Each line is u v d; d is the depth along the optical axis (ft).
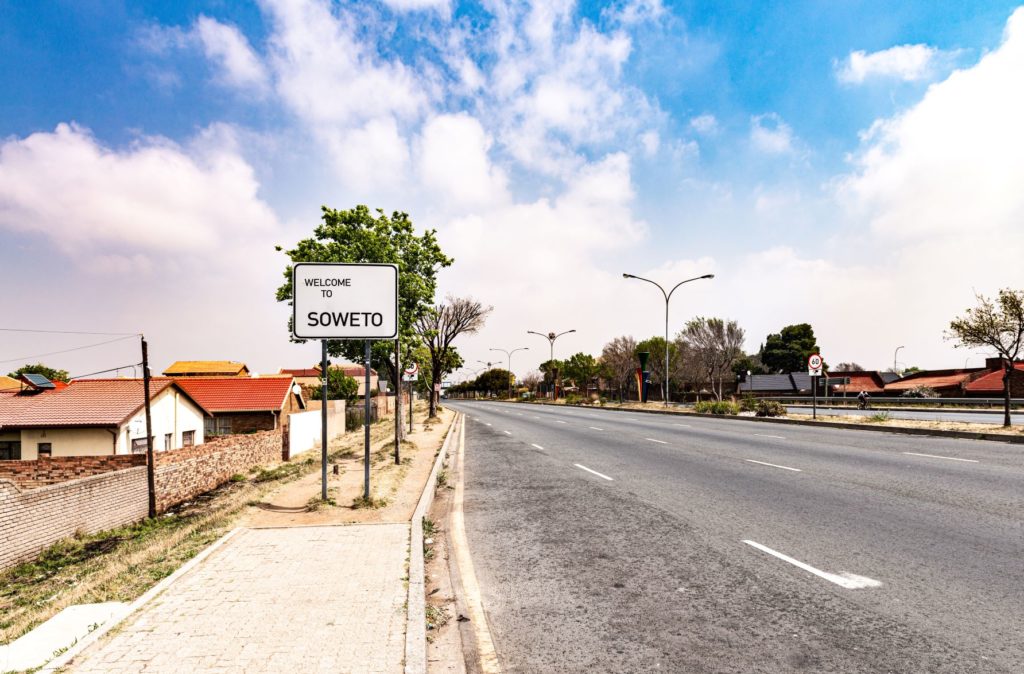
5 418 63.16
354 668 12.49
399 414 49.19
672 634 14.51
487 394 424.05
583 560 20.95
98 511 35.81
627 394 220.43
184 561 21.57
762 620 15.06
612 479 38.37
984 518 24.40
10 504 29.04
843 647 13.38
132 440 66.95
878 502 28.09
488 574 19.99
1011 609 15.03
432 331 117.29
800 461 43.39
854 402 133.69
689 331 181.27
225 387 102.01
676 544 22.29
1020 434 53.98
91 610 17.11
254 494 37.29
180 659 12.94
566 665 13.21
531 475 42.22
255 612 15.70
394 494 33.88
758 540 22.29
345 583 18.03
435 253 74.18
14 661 13.65
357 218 63.62
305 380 189.37
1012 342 60.08
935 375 173.06
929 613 14.98
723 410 108.68
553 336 246.68
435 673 13.26
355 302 31.71
